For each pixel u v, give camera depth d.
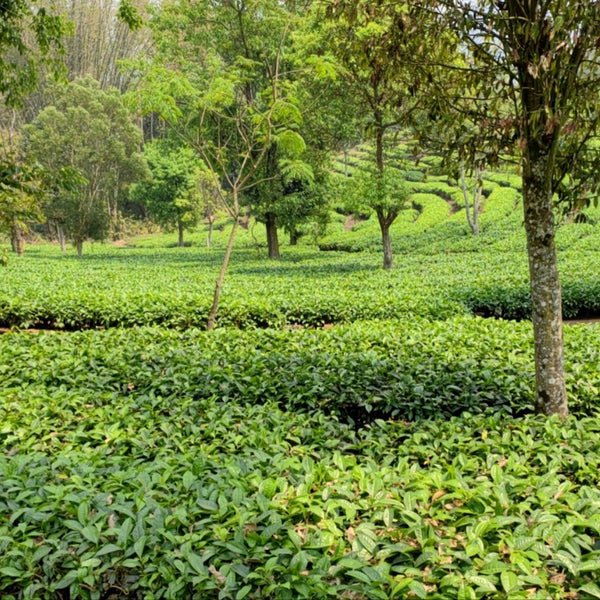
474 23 5.29
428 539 3.12
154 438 5.18
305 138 27.27
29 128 50.94
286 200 31.33
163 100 9.12
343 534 3.34
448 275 19.91
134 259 43.94
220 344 9.09
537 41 4.93
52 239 73.25
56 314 13.73
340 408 6.53
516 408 6.08
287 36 26.22
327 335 9.42
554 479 3.92
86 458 4.57
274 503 3.47
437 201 53.72
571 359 7.46
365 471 4.10
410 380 6.64
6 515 3.62
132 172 57.41
